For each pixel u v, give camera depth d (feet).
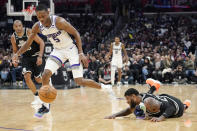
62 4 69.36
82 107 18.12
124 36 55.31
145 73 38.47
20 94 26.71
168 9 67.62
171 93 25.90
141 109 13.56
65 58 14.52
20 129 12.37
